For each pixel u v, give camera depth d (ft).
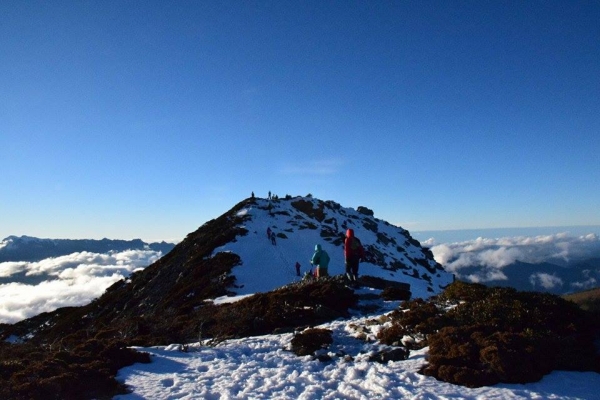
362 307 64.85
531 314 42.75
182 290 132.16
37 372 34.78
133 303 156.04
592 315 44.32
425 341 42.68
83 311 179.52
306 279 88.07
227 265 144.05
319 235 194.90
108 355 40.96
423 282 189.06
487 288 57.36
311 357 42.34
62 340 55.72
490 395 30.12
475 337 38.24
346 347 45.78
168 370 39.09
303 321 59.26
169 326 65.36
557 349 36.35
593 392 30.42
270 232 174.60
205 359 42.98
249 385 34.45
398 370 36.35
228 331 57.47
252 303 71.97
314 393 32.60
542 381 32.55
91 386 33.30
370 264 177.99
